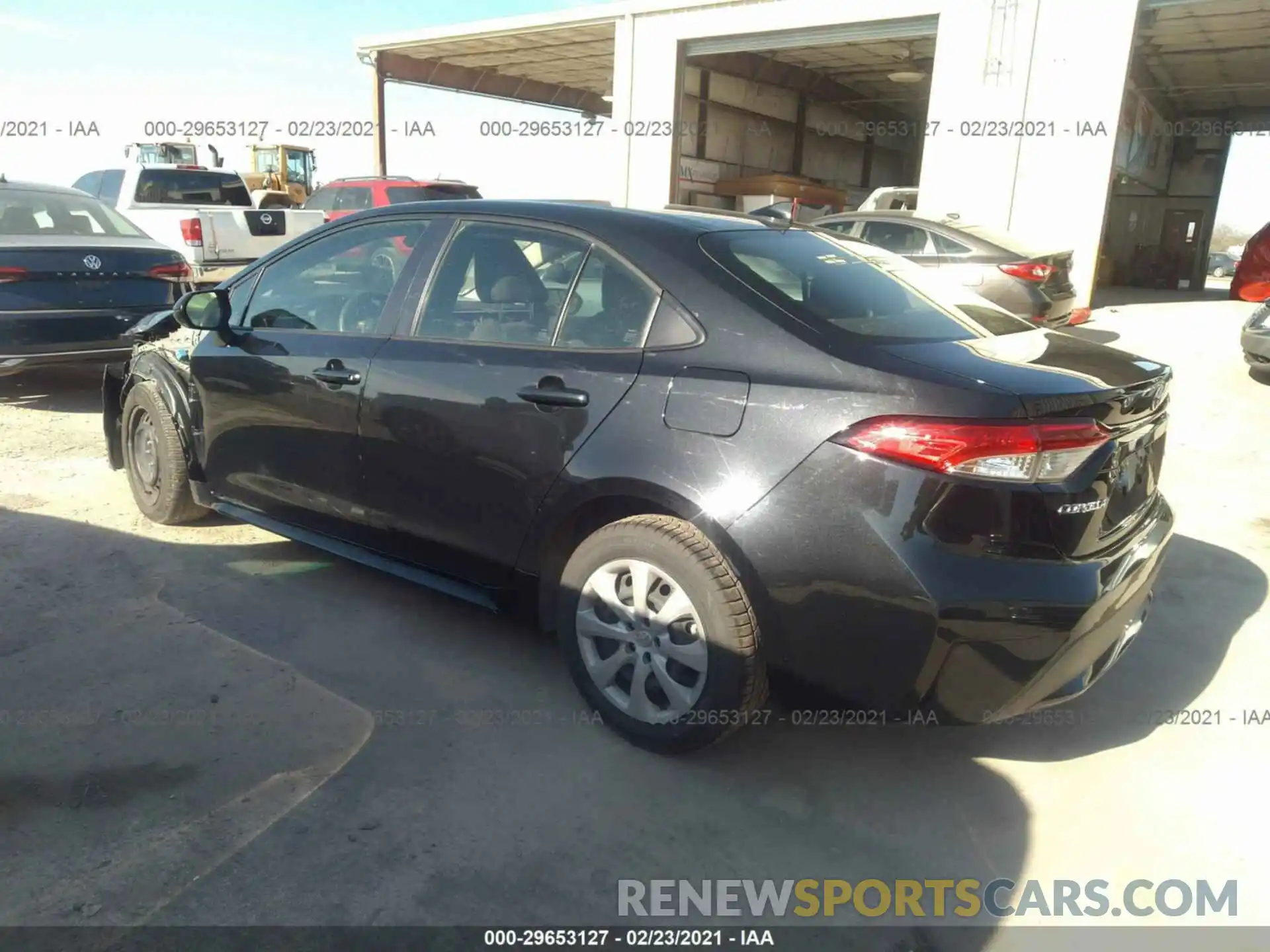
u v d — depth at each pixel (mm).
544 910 2373
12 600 3963
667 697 2969
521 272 3350
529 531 3186
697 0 16188
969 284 9938
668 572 2867
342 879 2441
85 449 6270
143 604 3971
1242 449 6887
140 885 2393
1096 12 12891
